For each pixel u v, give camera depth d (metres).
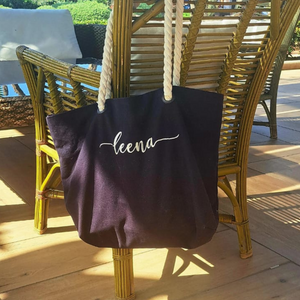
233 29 1.12
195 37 1.00
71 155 1.06
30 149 2.57
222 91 1.20
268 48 1.20
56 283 1.29
